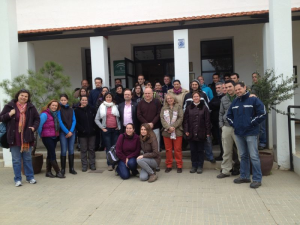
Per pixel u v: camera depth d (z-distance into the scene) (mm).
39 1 8742
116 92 7195
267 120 6594
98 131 7055
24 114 5293
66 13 8695
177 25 7945
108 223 3654
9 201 4559
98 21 8609
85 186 5246
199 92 6180
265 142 6613
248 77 9086
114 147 5797
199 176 5637
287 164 5910
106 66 7863
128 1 8453
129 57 9867
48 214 3996
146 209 4070
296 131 8672
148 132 5551
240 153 5047
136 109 6285
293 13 7230
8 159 6980
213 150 6832
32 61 8281
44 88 6195
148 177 5527
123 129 6316
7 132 5211
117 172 5754
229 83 5344
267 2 7715
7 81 6258
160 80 10125
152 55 10148
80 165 6676
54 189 5121
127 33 7469
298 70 8977
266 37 6852
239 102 4895
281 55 5863
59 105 5941
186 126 5809
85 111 6289
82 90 6684
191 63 9562
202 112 5691
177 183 5234
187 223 3586
